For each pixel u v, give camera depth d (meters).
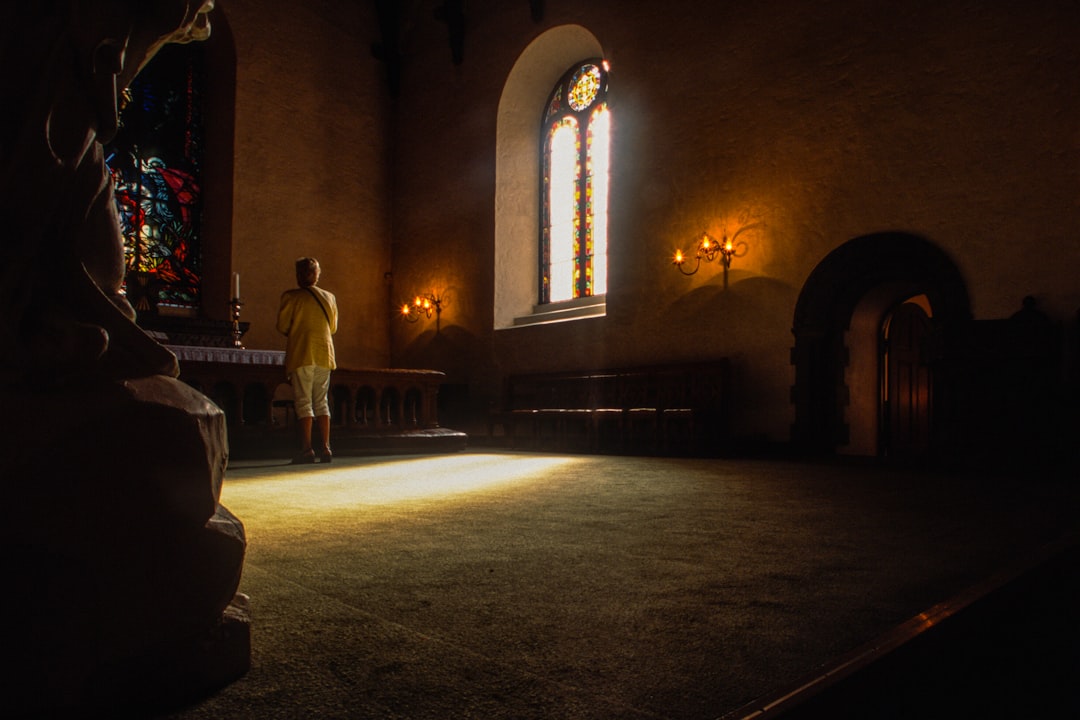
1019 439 6.61
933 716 1.38
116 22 1.25
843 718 1.25
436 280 14.77
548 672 1.34
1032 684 1.61
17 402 1.04
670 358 10.72
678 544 2.72
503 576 2.15
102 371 1.15
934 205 8.16
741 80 10.14
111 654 1.09
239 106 13.82
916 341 10.73
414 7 15.74
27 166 1.14
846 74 9.04
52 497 1.03
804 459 8.26
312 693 1.22
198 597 1.19
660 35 11.23
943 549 2.66
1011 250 7.56
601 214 12.94
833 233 9.03
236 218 13.69
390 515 3.48
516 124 13.98
